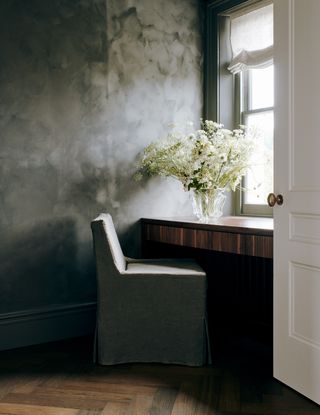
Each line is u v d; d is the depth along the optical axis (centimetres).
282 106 257
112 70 364
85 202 355
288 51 251
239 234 295
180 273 287
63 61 343
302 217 245
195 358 288
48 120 338
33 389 257
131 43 373
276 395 248
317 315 236
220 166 341
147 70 382
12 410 233
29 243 333
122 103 370
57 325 344
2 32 318
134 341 291
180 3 400
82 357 307
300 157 245
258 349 323
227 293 381
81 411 231
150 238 373
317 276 236
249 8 380
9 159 324
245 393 250
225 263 382
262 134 367
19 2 324
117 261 289
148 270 296
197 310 286
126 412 230
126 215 374
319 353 234
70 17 345
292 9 248
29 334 333
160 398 245
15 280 329
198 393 251
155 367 288
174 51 397
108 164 364
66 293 349
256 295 357
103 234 286
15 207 327
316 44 234
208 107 411
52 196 341
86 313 357
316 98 234
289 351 255
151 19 384
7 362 298
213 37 407
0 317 321
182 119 403
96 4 356
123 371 281
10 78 322
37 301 337
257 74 395
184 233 338
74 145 349
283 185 258
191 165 342
